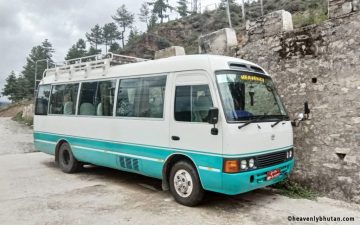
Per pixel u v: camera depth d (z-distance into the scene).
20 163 10.48
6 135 18.98
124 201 6.26
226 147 5.14
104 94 7.74
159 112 6.30
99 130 7.73
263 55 7.71
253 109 5.80
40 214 5.55
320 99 6.62
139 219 5.29
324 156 6.54
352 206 5.89
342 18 6.28
